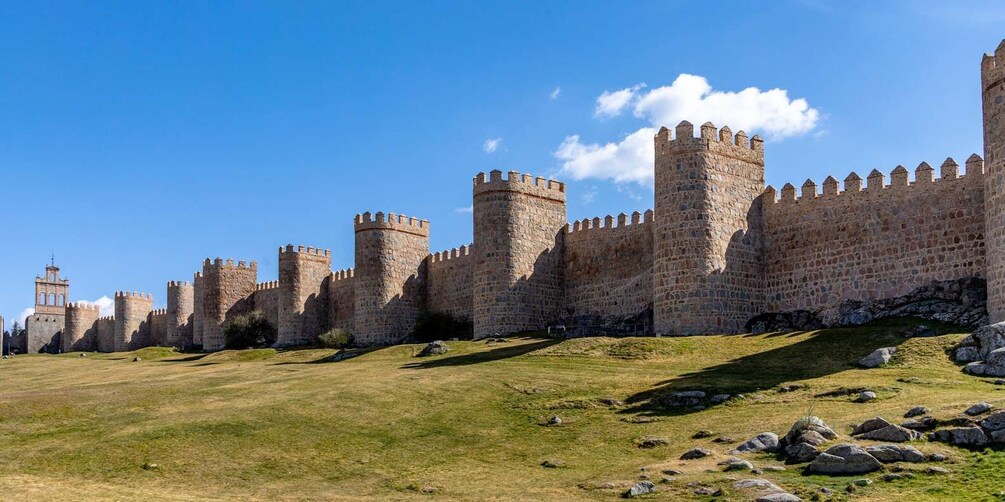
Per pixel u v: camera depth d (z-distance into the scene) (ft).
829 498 74.90
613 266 244.22
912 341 145.89
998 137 153.79
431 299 305.32
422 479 96.48
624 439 108.78
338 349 278.67
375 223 301.22
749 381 132.26
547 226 257.75
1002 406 90.27
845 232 195.00
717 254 198.70
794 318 197.88
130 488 90.89
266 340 361.30
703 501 78.02
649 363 161.68
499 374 153.89
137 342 465.06
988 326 132.98
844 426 95.61
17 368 278.26
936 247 180.24
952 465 80.23
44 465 99.19
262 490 92.32
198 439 109.91
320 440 112.57
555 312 254.88
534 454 106.42
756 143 213.05
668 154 203.41
